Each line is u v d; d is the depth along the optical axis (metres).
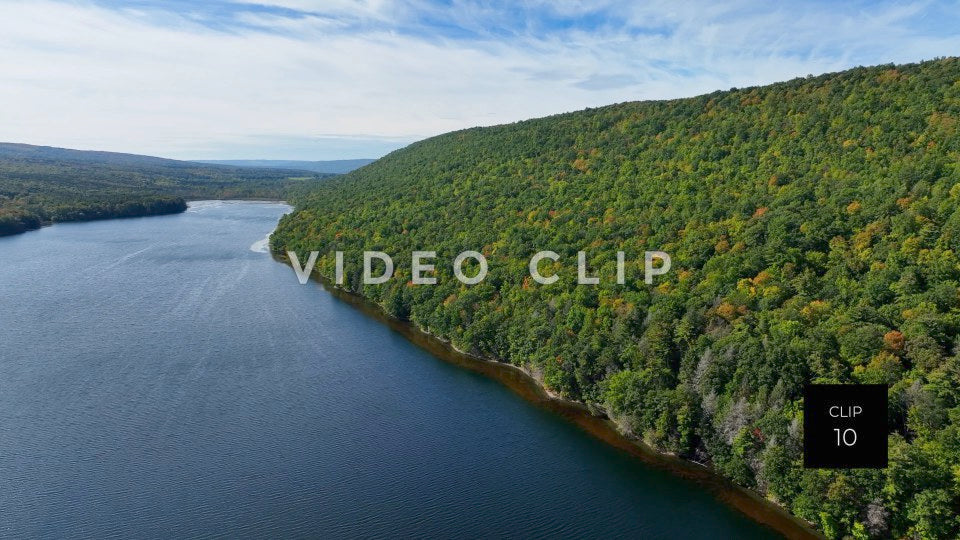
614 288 104.00
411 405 96.81
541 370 104.12
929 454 59.00
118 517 68.00
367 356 118.06
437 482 75.81
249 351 118.06
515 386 104.75
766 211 104.88
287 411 93.62
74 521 67.19
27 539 64.31
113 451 80.69
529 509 70.50
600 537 65.88
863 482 60.84
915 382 63.94
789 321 77.12
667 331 86.81
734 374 76.00
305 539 65.31
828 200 101.06
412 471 78.06
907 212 86.88
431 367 113.19
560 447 84.00
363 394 100.75
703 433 76.75
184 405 94.44
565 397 98.88
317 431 87.69
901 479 58.47
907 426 62.53
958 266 75.69
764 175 119.62
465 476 77.06
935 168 93.62
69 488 72.69
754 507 70.19
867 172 104.44
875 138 112.06
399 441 85.50
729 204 113.38
